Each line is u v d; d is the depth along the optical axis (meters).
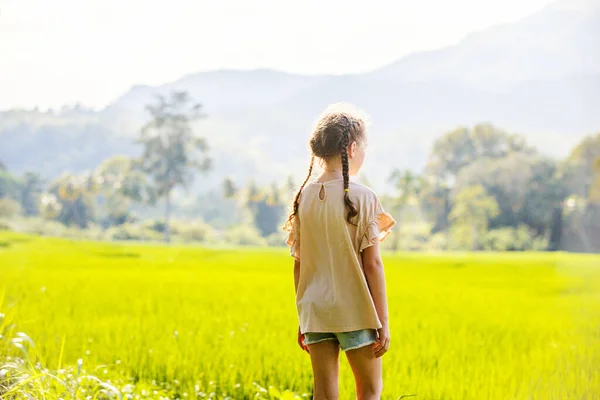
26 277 17.91
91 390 3.91
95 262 28.91
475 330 9.12
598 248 27.72
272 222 86.81
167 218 80.06
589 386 5.02
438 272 28.59
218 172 140.38
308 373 5.32
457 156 86.38
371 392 3.17
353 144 3.27
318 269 3.23
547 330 9.19
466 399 4.92
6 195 85.31
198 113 82.19
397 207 78.50
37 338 6.43
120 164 81.94
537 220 69.38
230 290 15.54
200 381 4.95
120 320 8.59
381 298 3.14
